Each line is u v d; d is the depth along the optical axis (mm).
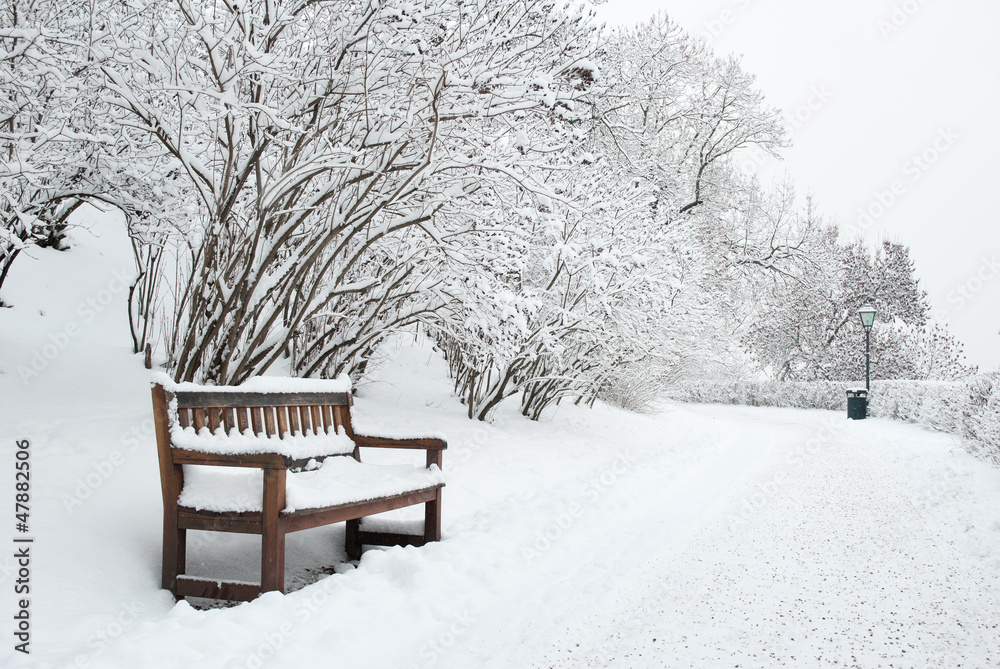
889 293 35500
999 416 8438
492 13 5914
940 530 5590
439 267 7598
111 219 14758
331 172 6090
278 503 3406
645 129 20328
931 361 33344
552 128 6871
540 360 10547
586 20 6277
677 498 7070
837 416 21906
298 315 6398
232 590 3471
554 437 10305
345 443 4820
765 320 35312
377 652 3000
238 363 6352
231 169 5672
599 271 9836
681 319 13141
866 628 3420
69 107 5609
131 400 6582
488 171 6555
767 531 5594
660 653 3088
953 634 3334
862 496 7223
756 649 3143
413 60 5727
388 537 4770
